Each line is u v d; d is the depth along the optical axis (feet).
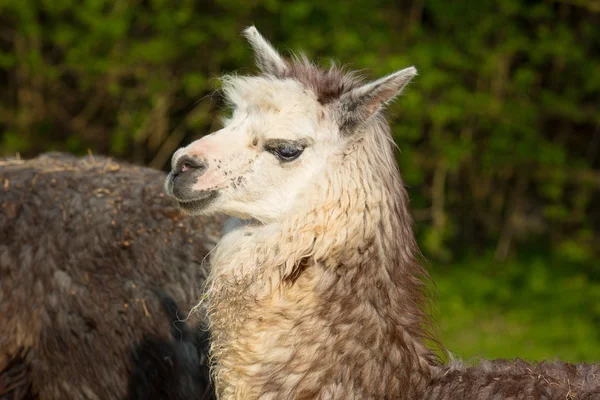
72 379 31.99
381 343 25.34
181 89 80.53
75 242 32.42
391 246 25.80
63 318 31.89
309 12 75.25
